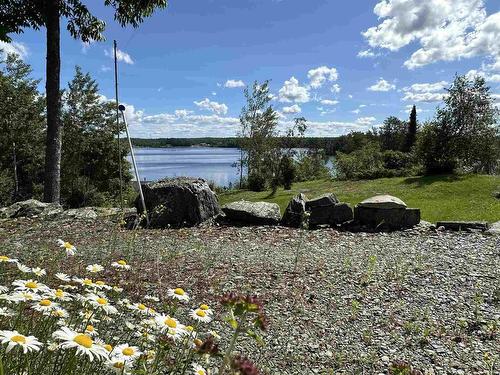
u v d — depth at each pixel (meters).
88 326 2.35
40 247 6.96
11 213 10.87
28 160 26.72
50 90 13.09
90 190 27.50
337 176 30.33
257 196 23.12
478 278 6.11
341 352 3.92
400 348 4.04
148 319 2.73
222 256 7.20
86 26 14.37
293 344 4.01
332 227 9.95
